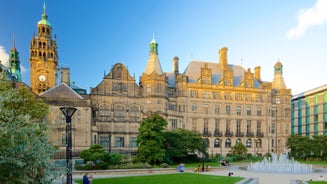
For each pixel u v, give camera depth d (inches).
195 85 3777.1
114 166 2005.4
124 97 3280.0
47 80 4200.3
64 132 2632.9
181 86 3725.4
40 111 1521.9
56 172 560.4
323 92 4360.2
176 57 3959.2
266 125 4121.6
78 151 2689.5
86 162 2106.3
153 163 2349.9
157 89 3353.8
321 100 4397.1
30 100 1488.7
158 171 1905.8
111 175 1702.8
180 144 2669.8
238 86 4023.1
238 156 3348.9
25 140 503.8
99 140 3093.0
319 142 3462.1
